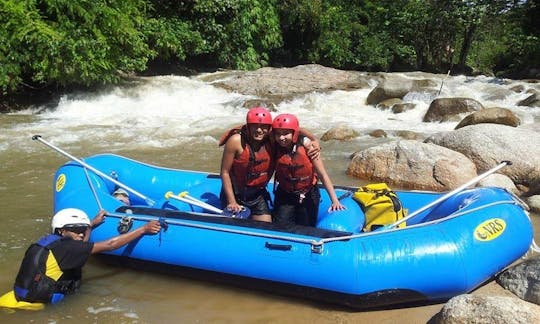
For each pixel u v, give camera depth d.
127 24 13.31
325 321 3.62
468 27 24.17
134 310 3.70
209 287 4.07
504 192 4.39
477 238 3.81
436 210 4.65
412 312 3.73
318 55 23.66
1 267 4.26
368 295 3.66
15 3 11.43
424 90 13.34
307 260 3.74
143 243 4.17
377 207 4.50
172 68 17.62
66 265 3.73
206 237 4.02
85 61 11.78
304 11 22.66
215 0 18.12
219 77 16.17
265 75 15.92
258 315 3.68
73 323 3.50
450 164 6.55
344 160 7.87
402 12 24.80
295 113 12.32
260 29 20.88
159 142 8.91
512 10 23.28
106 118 11.07
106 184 5.13
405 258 3.67
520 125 9.48
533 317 3.08
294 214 4.46
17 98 12.21
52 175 6.84
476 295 3.32
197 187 5.12
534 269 3.90
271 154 4.36
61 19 11.88
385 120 11.43
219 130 9.98
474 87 14.68
